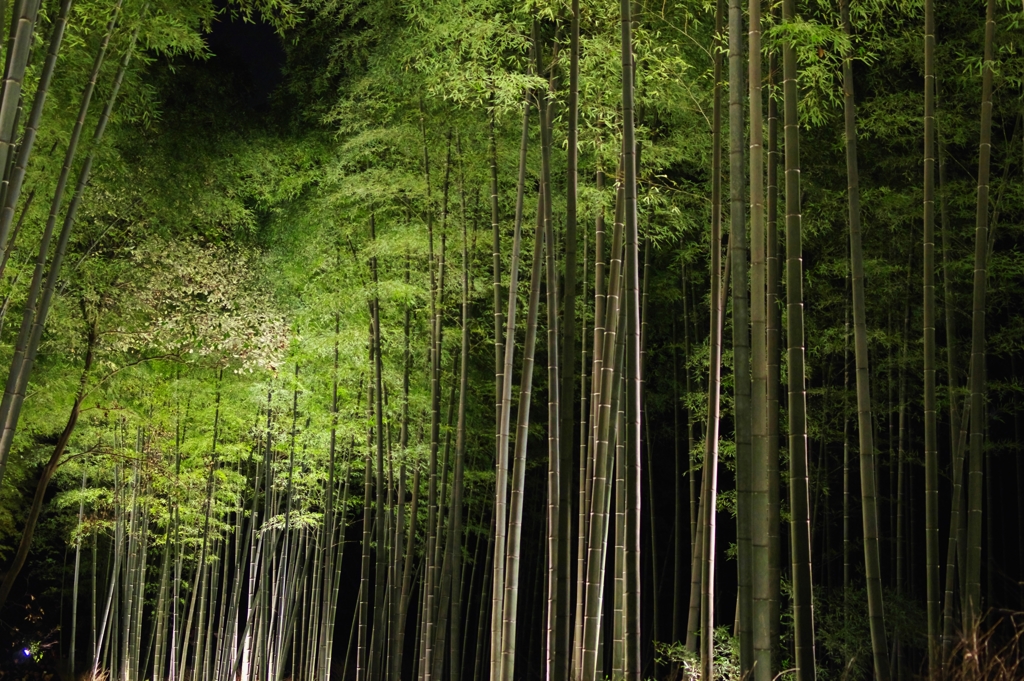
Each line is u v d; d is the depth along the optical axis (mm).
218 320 9062
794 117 4605
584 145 7145
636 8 6281
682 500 15227
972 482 6074
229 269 9375
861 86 8703
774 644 4949
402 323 9914
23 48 4441
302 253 10594
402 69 7965
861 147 8289
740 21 4551
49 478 9156
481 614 12031
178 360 9453
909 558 10094
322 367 10539
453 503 8344
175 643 13656
